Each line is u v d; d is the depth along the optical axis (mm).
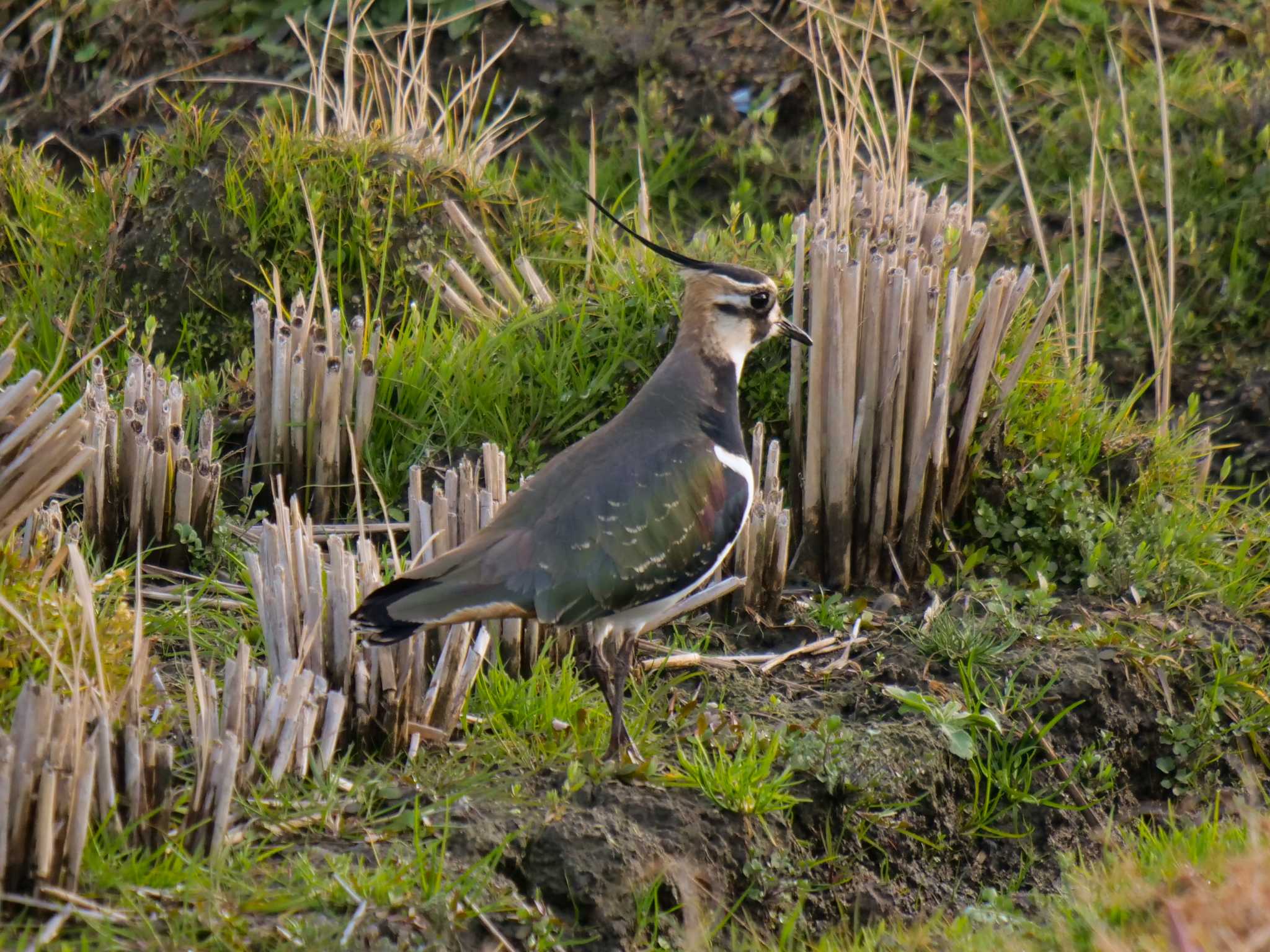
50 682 7496
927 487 11578
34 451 8453
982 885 9883
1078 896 8984
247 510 11695
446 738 9328
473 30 17625
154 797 7977
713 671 10570
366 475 11953
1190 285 15172
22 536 9961
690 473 9570
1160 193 15812
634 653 10359
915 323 11242
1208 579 11766
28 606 8570
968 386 11656
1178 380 14602
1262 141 15773
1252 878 8430
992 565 11875
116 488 10875
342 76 17406
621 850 8562
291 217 13578
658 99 16906
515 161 16328
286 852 8148
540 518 9141
